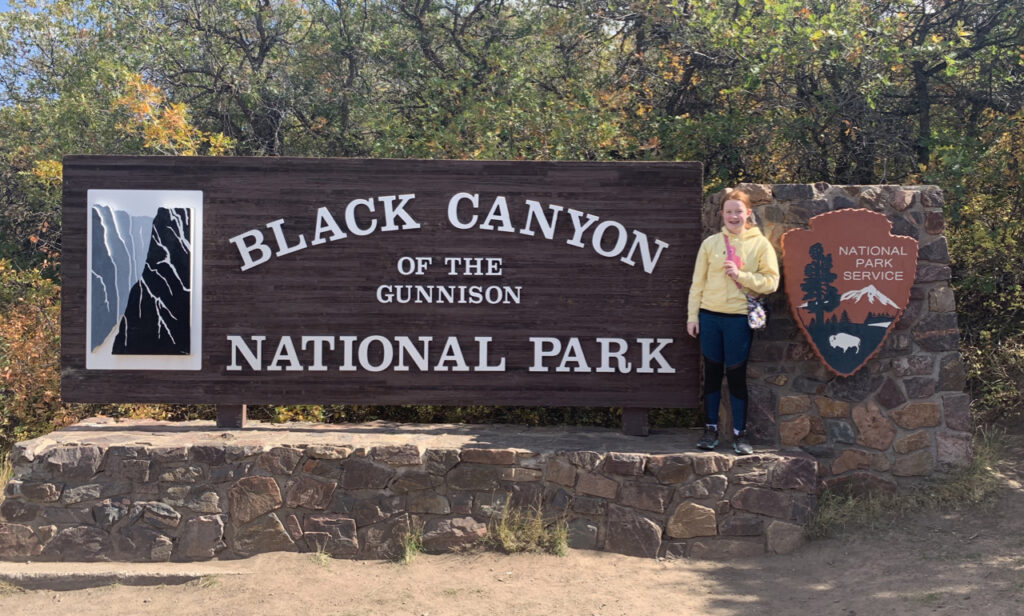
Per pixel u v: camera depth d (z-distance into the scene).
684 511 5.53
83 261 6.03
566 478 5.61
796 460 5.57
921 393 5.96
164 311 6.04
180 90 13.67
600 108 10.09
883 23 9.24
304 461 5.63
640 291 6.08
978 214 8.95
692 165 6.06
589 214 6.08
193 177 6.04
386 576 5.27
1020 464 6.48
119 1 13.10
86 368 6.03
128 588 5.26
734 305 5.64
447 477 5.61
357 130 13.20
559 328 6.09
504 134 10.04
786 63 9.33
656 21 10.62
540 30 12.04
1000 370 7.85
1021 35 9.66
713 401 5.76
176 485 5.60
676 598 4.89
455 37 12.94
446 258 6.08
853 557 5.30
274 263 6.06
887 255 5.84
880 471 5.96
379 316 6.08
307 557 5.52
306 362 6.07
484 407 7.95
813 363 6.00
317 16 13.57
